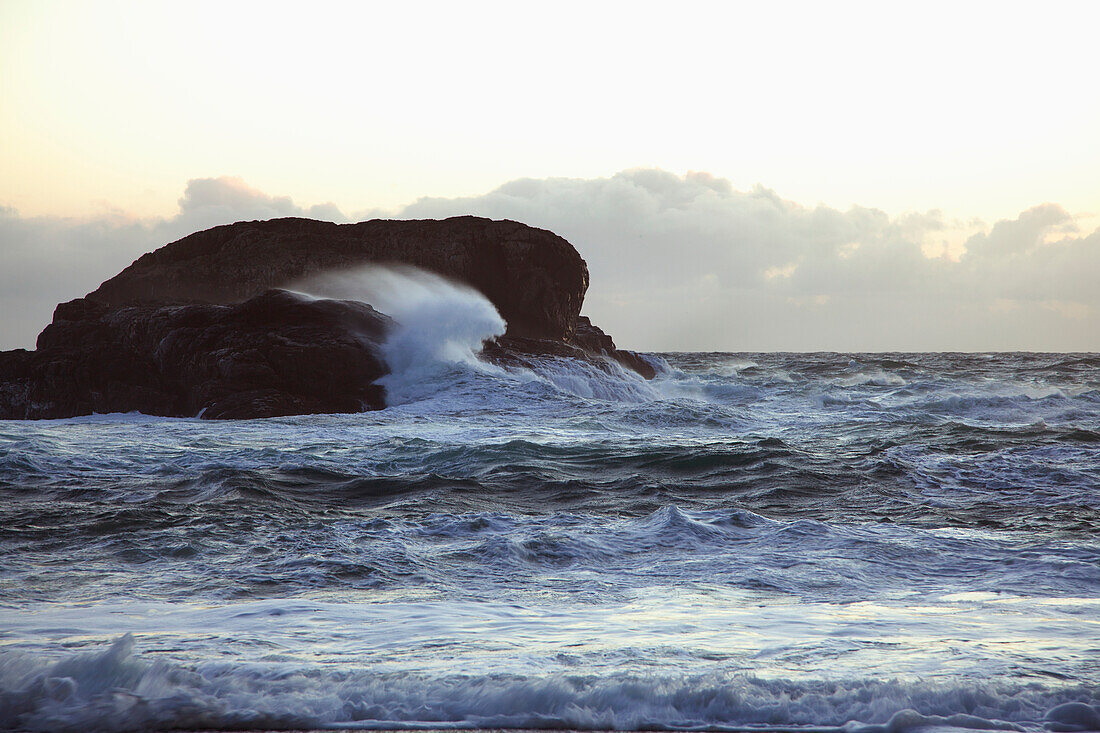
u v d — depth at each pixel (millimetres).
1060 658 19156
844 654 19484
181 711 15969
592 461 59750
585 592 27031
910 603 25812
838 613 24234
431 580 28453
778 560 31734
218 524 36969
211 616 23328
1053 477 52000
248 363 98000
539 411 92375
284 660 18844
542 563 31047
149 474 53000
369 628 22078
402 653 19547
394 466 57812
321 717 15969
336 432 76750
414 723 15812
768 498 47438
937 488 49531
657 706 16344
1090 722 15734
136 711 15852
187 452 62594
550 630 21953
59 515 38500
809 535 35719
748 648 20047
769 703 16375
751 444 65250
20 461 55375
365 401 100250
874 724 15734
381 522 37781
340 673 17641
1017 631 21906
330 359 101125
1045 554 32781
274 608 24281
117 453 61094
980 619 23438
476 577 29000
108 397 101375
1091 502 45250
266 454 61625
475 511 43438
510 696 16578
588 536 35125
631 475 55125
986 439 68250
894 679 17234
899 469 54062
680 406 93125
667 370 166500
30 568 29578
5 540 33750
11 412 98875
